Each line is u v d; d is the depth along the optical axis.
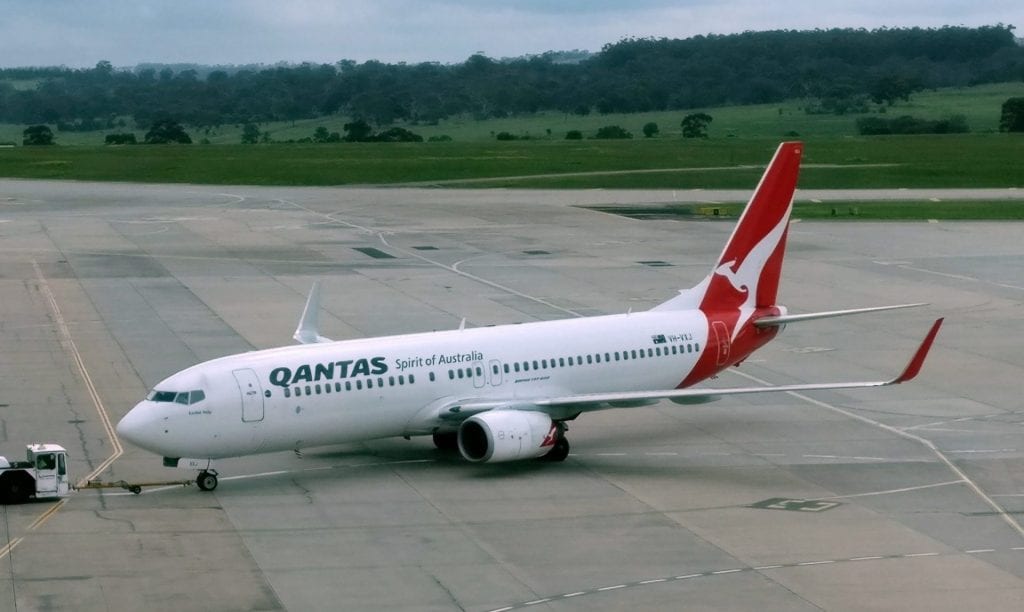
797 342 76.81
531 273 102.06
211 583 37.34
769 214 59.19
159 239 121.81
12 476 44.91
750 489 47.88
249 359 47.97
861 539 41.97
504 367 51.94
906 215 143.12
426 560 39.62
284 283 96.19
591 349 54.22
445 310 85.25
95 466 49.97
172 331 77.44
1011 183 183.38
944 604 36.12
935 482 48.97
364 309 85.38
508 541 41.53
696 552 40.56
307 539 41.59
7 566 38.59
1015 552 40.78
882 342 76.81
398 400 49.69
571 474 49.88
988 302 89.81
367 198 164.25
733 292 59.09
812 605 36.00
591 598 36.47
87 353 70.94
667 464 51.44
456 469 50.41
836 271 102.81
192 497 46.28
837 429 57.25
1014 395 63.78
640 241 121.81
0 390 62.28
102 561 39.16
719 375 67.75
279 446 47.97
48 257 108.94
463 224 135.75
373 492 47.09
